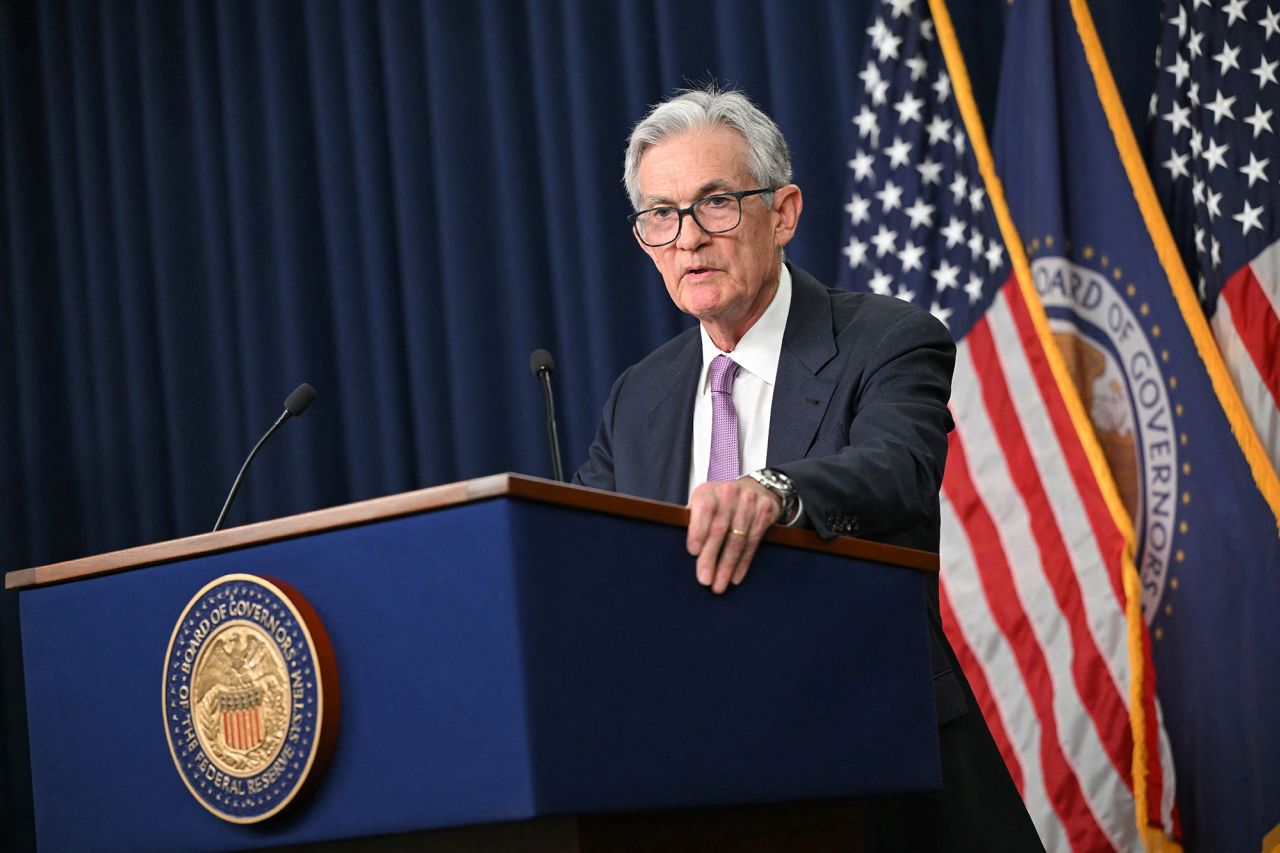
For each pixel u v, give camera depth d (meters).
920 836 3.44
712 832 2.45
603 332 7.77
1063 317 6.39
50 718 2.75
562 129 8.08
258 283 8.77
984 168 6.62
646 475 3.69
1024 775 6.09
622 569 2.28
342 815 2.27
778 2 7.50
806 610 2.60
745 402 3.65
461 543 2.17
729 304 3.56
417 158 8.46
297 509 8.50
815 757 2.53
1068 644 6.09
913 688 2.80
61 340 9.42
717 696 2.38
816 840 2.68
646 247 3.71
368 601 2.28
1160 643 6.05
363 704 2.26
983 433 6.42
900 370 3.39
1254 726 5.72
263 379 8.70
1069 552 6.14
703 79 7.80
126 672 2.62
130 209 9.19
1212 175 6.30
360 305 8.54
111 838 2.61
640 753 2.22
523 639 2.10
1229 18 6.39
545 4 8.16
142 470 9.01
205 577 2.51
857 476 2.79
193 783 2.44
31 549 9.17
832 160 7.42
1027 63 6.68
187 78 9.18
